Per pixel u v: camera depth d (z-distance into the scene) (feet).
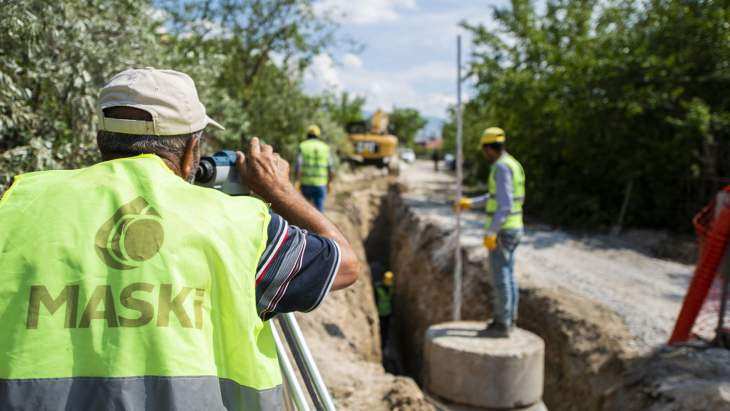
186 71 22.49
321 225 5.08
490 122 70.18
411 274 48.96
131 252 3.81
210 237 3.95
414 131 246.88
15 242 3.84
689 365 19.80
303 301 4.31
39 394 3.50
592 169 49.03
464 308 33.47
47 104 14.57
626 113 43.45
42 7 12.99
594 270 33.53
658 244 41.45
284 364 5.68
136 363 3.61
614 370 21.09
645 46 43.52
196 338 3.77
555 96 49.75
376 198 75.05
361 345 26.37
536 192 53.42
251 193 5.69
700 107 39.81
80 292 3.70
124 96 4.23
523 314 28.35
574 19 52.75
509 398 18.94
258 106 39.65
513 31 55.31
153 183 4.07
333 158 53.67
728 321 23.36
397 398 16.02
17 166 12.69
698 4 43.45
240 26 37.22
